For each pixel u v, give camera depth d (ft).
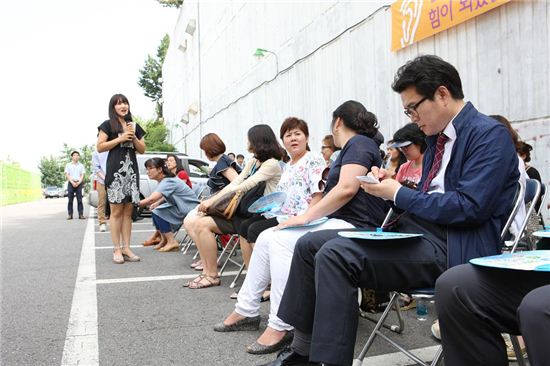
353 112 9.12
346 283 6.38
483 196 6.07
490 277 5.24
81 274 16.12
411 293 6.62
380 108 25.25
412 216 7.16
